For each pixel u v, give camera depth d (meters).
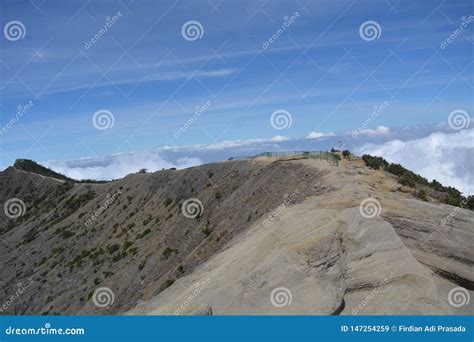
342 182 44.66
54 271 109.44
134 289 72.19
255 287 27.00
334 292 25.20
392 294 25.77
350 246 29.08
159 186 113.69
